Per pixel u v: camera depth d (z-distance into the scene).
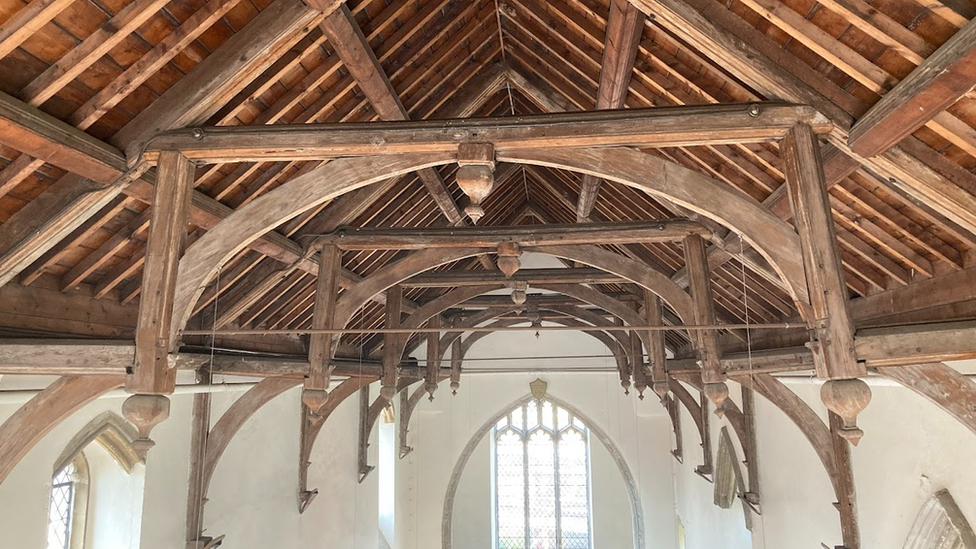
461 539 17.36
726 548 12.26
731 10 3.98
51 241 4.33
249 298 7.30
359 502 12.93
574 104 6.71
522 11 6.04
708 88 4.80
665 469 16.53
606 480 17.48
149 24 3.79
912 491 6.20
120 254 5.48
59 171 4.27
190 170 4.36
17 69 3.60
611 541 17.12
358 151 4.32
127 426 7.36
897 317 5.59
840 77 3.89
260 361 7.23
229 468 9.29
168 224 4.16
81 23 3.53
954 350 3.42
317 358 6.87
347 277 8.88
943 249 4.84
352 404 12.95
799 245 3.94
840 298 3.66
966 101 3.46
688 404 13.20
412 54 5.71
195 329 7.00
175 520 7.96
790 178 3.95
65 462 6.65
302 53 4.70
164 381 4.04
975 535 5.34
